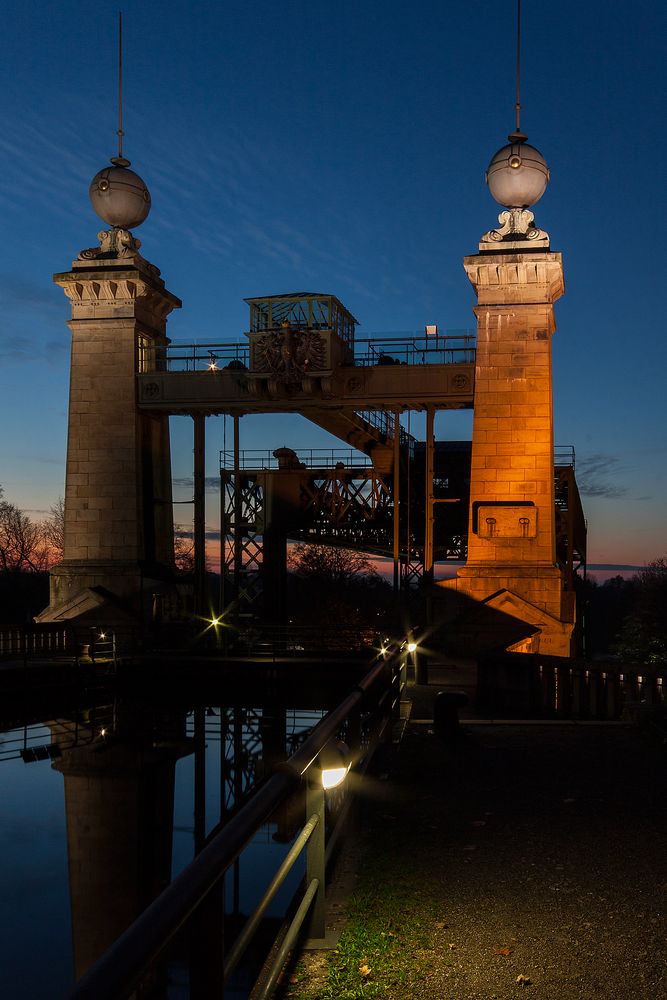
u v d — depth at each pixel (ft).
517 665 67.82
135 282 141.08
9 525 310.65
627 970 17.66
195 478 147.33
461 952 18.60
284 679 123.44
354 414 145.07
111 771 87.25
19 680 114.11
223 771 87.66
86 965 42.68
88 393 143.13
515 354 127.03
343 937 19.33
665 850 25.57
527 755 40.40
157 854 62.23
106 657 126.41
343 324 139.03
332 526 168.14
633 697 51.90
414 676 85.71
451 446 167.63
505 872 23.81
